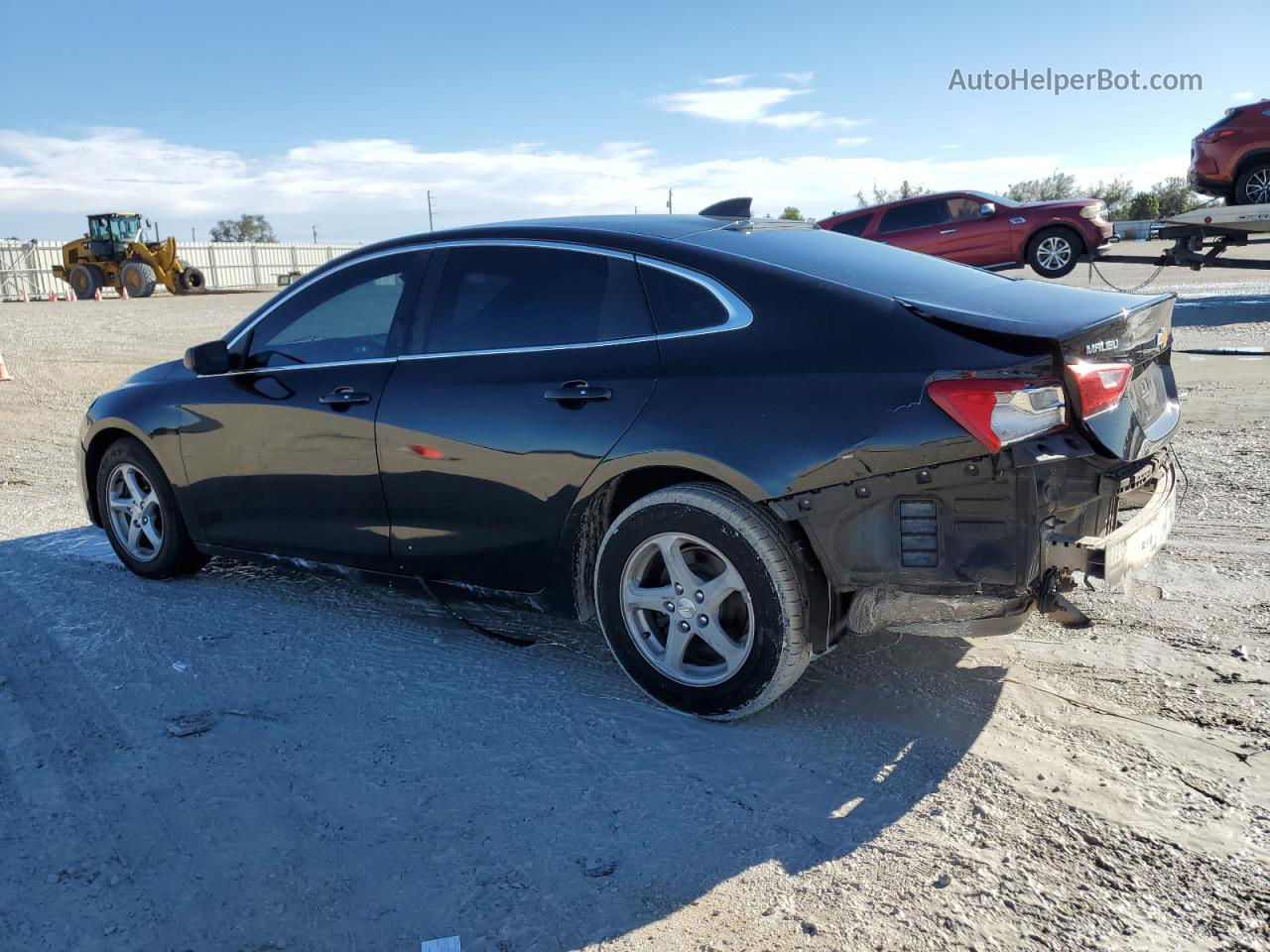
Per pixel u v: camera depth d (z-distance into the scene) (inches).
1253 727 115.6
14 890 94.3
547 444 128.0
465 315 141.8
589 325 130.3
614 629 128.6
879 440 106.3
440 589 146.8
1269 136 494.6
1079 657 136.3
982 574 105.3
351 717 127.0
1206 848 94.5
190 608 168.7
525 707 128.7
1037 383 102.6
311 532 157.6
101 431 183.3
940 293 118.6
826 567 112.6
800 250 132.0
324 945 85.9
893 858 94.7
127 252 1357.0
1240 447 240.7
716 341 119.5
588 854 97.1
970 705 124.3
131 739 122.6
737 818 102.2
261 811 106.0
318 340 157.8
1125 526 108.0
